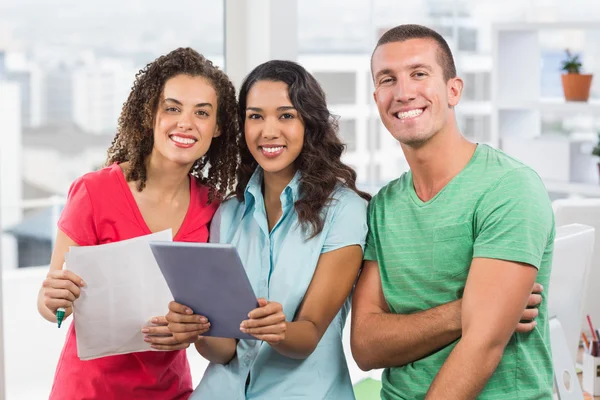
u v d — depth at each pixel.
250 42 3.68
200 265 1.71
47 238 3.87
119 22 3.80
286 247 2.03
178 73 2.10
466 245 1.88
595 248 2.72
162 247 1.70
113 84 3.85
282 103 2.03
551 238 1.88
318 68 4.52
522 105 4.52
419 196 1.98
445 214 1.90
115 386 2.10
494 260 1.80
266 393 2.01
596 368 2.27
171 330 1.85
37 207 3.82
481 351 1.75
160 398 2.16
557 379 2.04
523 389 1.86
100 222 2.11
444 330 1.85
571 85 4.39
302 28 4.47
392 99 1.92
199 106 2.10
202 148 2.12
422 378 1.91
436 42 1.93
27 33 3.67
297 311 2.01
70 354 2.13
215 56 3.84
